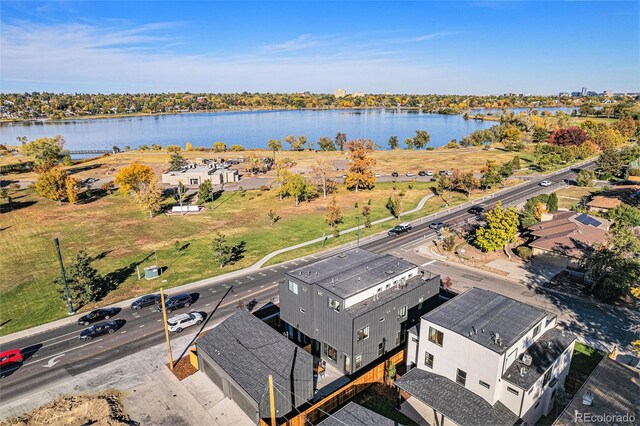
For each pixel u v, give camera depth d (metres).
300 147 196.25
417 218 85.25
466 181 101.50
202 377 37.09
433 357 33.22
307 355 33.47
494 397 29.61
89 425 31.14
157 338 43.53
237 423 31.48
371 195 105.25
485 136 193.00
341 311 36.66
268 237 75.50
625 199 83.31
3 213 93.81
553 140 162.00
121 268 62.28
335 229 75.88
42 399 34.16
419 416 31.70
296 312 42.00
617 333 41.94
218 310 49.28
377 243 71.44
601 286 49.56
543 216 73.19
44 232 79.94
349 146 109.06
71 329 45.62
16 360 39.09
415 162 151.75
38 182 98.44
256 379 31.70
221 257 62.03
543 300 49.28
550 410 32.16
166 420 31.88
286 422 29.80
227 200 103.50
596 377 30.70
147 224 84.56
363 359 37.69
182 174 121.31
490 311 34.59
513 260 62.12
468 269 59.62
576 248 58.41
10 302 52.12
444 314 34.12
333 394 32.38
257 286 55.56
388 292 40.56
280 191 102.88
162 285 56.44
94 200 105.31
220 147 192.88
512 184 113.19
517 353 30.92
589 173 108.56
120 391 35.25
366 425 27.48
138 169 102.94
